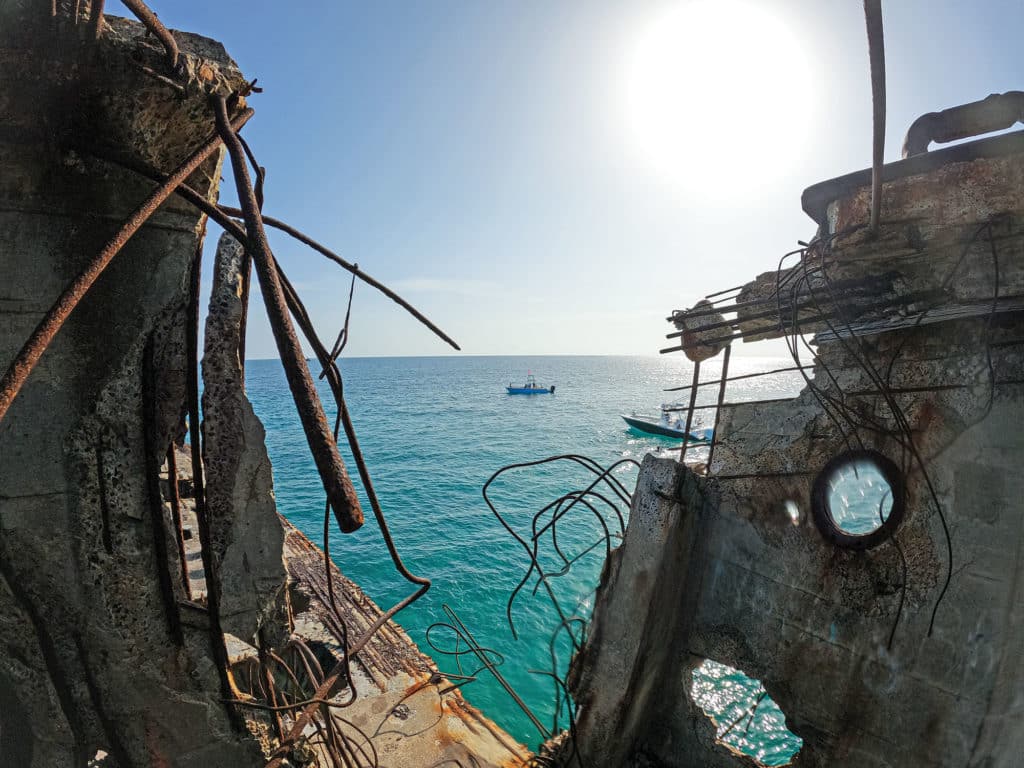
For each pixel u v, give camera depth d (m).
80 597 2.79
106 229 2.64
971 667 3.89
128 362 2.76
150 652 3.01
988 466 3.94
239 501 3.37
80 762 2.97
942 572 4.09
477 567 22.72
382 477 40.19
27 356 1.70
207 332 3.29
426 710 6.81
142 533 2.92
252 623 3.46
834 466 4.73
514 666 15.48
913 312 4.03
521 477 38.56
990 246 3.65
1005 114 4.09
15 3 2.08
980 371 4.03
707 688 11.92
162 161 2.66
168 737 3.12
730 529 5.35
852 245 3.98
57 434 2.64
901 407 4.40
